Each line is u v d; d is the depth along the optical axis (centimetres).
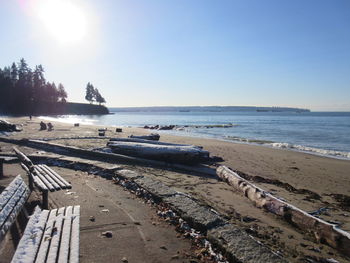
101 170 851
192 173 923
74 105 12075
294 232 468
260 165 1193
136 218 488
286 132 3759
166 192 589
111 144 1223
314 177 991
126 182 716
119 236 414
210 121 7338
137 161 1060
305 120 7969
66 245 307
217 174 869
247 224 491
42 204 511
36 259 276
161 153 1045
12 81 8938
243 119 8794
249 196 634
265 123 6291
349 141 2684
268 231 466
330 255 394
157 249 381
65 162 991
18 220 457
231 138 2778
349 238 384
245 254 336
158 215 506
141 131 3106
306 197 703
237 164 1189
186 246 394
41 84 9444
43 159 1050
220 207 579
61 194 617
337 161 1397
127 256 359
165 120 7938
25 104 8575
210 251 372
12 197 401
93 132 2542
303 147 2064
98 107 13362
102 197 605
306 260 373
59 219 379
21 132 2350
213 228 412
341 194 746
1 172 773
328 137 3069
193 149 1034
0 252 355
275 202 545
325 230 423
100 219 475
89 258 348
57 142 1634
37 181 553
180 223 462
